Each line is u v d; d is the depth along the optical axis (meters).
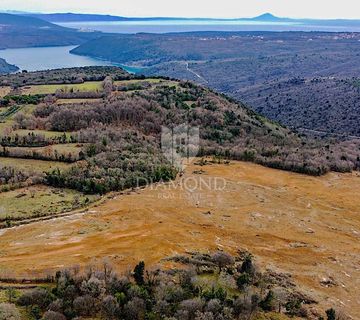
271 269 56.47
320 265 60.19
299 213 80.38
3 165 88.25
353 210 84.38
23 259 54.09
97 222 67.75
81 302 41.34
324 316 46.47
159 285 45.31
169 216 71.94
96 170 86.81
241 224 71.81
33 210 71.88
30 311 40.97
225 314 41.38
